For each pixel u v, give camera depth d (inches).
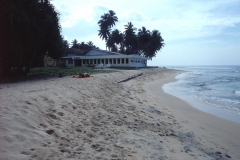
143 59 2343.8
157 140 221.6
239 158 209.5
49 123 211.0
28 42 739.4
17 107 225.6
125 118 292.4
